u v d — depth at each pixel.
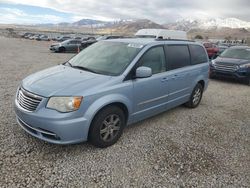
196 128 5.12
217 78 11.52
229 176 3.48
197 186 3.22
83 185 3.08
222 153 4.12
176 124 5.27
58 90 3.54
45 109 3.46
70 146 3.96
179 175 3.42
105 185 3.11
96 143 3.85
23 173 3.22
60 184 3.07
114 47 4.82
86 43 27.66
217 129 5.15
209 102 7.25
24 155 3.62
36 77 4.12
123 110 4.24
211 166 3.70
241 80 10.44
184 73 5.55
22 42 41.28
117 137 4.16
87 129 3.65
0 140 3.99
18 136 4.16
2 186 2.95
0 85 7.67
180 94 5.64
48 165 3.43
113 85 3.90
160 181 3.27
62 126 3.41
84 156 3.71
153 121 5.34
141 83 4.34
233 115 6.16
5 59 15.06
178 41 5.66
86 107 3.56
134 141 4.32
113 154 3.84
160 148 4.14
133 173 3.39
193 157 3.92
